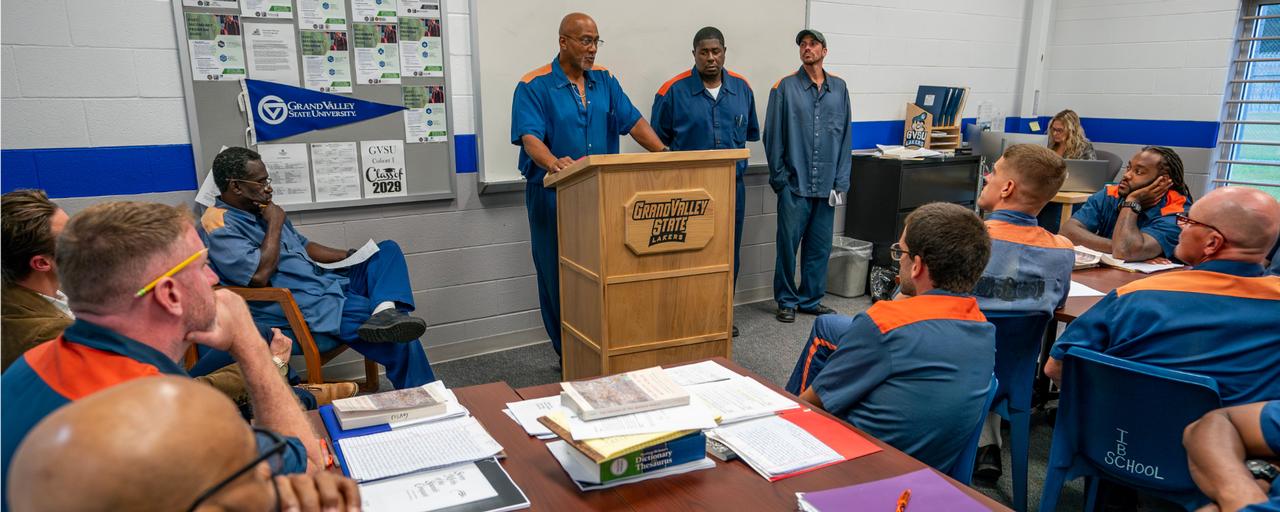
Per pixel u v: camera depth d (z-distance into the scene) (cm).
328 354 272
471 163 338
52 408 90
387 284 281
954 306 149
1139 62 519
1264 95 484
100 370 94
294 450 102
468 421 136
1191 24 492
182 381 58
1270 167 487
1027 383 211
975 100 527
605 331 232
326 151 302
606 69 333
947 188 456
